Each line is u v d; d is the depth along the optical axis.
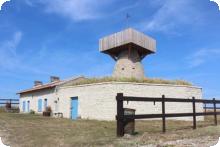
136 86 24.84
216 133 13.53
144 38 31.31
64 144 11.76
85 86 26.41
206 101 17.48
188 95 26.89
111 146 10.99
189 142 11.19
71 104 27.83
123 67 31.09
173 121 22.80
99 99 24.91
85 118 25.78
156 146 10.57
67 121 22.06
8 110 40.72
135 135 13.55
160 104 25.48
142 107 24.73
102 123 20.73
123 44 30.20
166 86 26.02
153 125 19.17
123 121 13.16
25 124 19.03
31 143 12.13
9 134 14.50
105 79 26.42
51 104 32.59
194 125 16.14
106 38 32.22
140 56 33.16
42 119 23.56
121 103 13.22
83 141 12.27
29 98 39.16
